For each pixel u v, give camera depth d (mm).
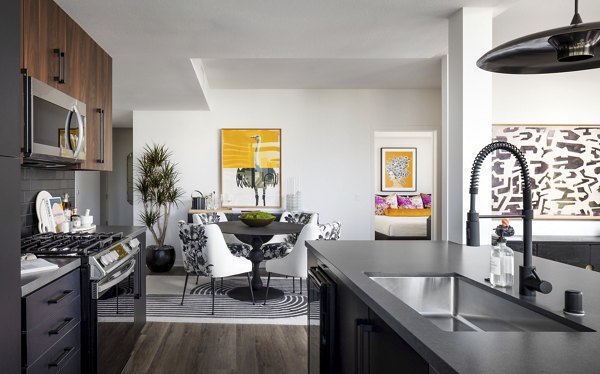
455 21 2832
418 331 1009
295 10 2727
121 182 8953
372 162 6305
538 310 1295
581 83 4906
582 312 1236
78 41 2623
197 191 6289
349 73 5316
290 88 6250
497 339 974
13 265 1373
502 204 4883
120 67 4070
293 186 6285
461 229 2785
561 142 4902
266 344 3223
